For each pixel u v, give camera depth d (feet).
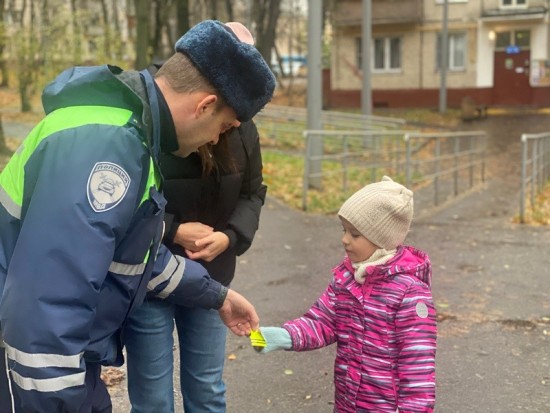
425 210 33.19
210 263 8.05
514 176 48.44
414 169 49.42
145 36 47.50
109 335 5.57
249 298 17.35
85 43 45.50
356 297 7.47
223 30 5.61
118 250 5.37
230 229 7.98
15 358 4.80
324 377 12.67
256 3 80.18
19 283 4.79
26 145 5.37
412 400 7.09
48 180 4.98
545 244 24.18
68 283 4.79
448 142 67.62
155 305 7.49
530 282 19.08
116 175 5.09
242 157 7.90
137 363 7.71
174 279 6.74
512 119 84.69
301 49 144.87
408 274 7.34
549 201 35.83
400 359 7.22
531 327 15.37
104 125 5.21
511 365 13.23
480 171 51.13
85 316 4.89
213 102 5.75
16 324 4.75
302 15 136.05
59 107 5.48
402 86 95.09
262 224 26.99
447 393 11.98
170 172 7.41
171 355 7.88
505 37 91.40
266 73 5.84
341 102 97.19
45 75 44.70
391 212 7.34
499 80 92.22
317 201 31.40
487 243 24.36
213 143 6.90
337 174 39.81
